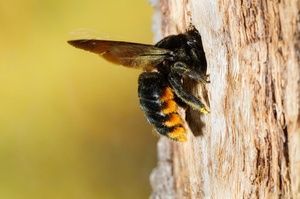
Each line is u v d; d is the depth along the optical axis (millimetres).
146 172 424
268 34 222
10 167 448
